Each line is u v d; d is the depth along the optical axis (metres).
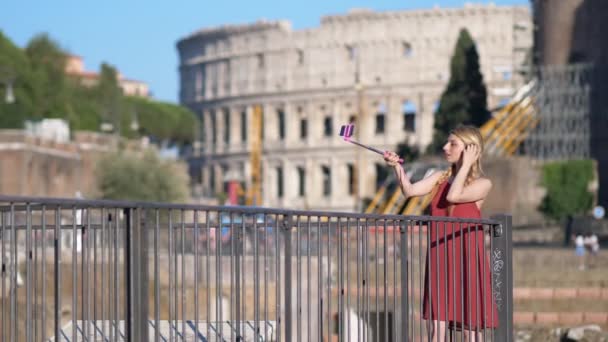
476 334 15.95
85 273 13.79
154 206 12.90
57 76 163.25
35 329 14.88
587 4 162.12
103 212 13.92
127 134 198.25
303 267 41.56
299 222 14.53
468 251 15.96
